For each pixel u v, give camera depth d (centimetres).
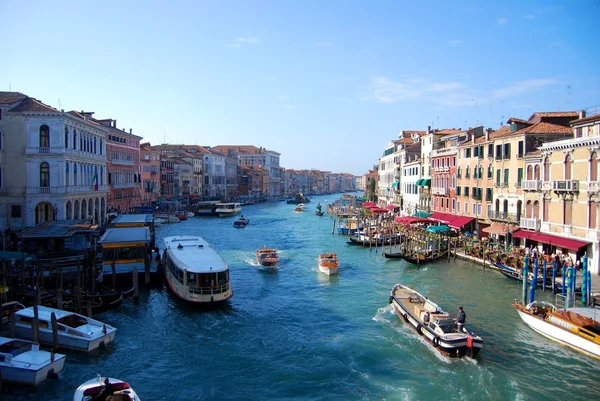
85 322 2059
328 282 3183
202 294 2477
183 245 3144
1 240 3438
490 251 3503
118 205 6288
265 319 2380
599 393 1592
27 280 2653
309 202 15550
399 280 3206
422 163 6028
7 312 2141
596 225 2805
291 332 2188
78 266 2317
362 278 3300
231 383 1692
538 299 2598
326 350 1959
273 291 2947
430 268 3566
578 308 2086
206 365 1838
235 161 14000
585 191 2880
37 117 3853
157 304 2591
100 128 4922
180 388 1656
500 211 3934
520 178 3672
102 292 2570
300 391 1630
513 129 3878
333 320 2358
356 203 10325
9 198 3850
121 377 1730
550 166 3244
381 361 1847
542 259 2959
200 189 11356
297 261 3984
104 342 1972
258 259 3806
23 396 1574
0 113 3841
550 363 1817
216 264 2612
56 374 1692
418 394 1588
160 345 2028
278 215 9388
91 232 3528
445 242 4100
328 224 7412
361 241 4850
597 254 2784
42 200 3872
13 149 3856
